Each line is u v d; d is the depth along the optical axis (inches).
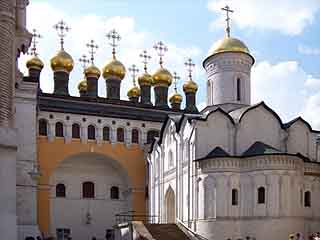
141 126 2517.2
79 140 2399.1
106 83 2864.2
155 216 2251.5
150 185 2367.1
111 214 2551.7
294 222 1718.8
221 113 1911.9
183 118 2001.7
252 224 1724.9
